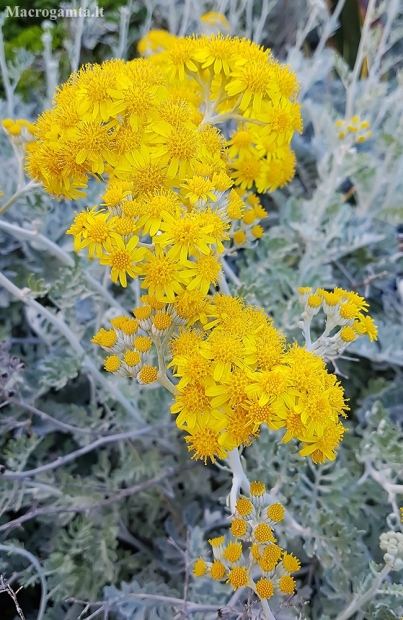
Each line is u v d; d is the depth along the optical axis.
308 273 0.33
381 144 0.36
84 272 0.26
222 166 0.18
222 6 0.38
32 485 0.26
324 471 0.28
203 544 0.24
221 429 0.15
